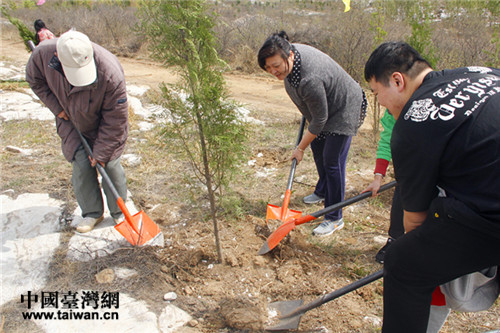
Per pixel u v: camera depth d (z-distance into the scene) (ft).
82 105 10.02
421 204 6.11
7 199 13.46
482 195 5.37
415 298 6.57
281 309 9.23
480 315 9.10
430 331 7.83
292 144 18.01
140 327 8.82
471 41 28.45
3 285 9.95
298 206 13.56
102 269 10.50
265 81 31.65
